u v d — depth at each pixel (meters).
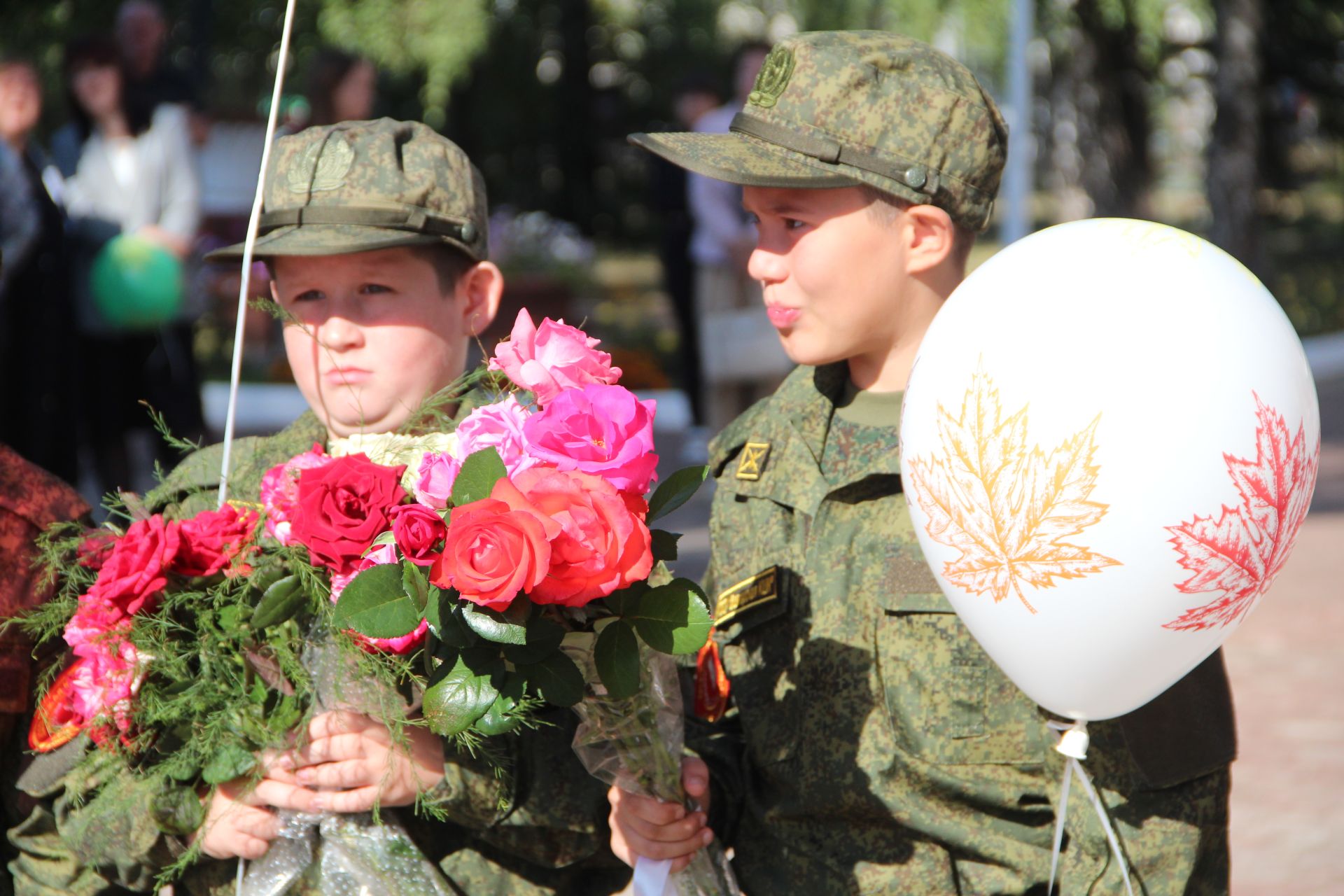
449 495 2.04
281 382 14.45
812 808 2.51
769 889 2.58
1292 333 2.09
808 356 2.57
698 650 2.07
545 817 2.41
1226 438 1.95
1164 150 31.31
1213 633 2.09
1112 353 1.97
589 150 25.52
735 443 2.76
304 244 2.49
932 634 2.44
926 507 2.17
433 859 2.48
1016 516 2.02
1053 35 20.19
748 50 9.59
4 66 6.59
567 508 1.93
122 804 2.30
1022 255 2.15
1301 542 8.84
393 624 2.01
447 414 2.66
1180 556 1.97
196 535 2.19
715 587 2.71
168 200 7.28
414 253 2.59
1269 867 4.41
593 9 24.92
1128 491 1.95
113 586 2.12
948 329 2.16
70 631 2.17
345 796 2.28
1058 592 2.03
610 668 2.07
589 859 2.59
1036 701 2.25
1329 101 24.88
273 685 2.25
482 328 2.75
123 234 7.10
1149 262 2.05
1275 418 1.98
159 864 2.38
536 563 1.86
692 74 10.27
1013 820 2.42
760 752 2.57
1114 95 21.64
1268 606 7.42
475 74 23.11
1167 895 2.30
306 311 2.60
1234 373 1.97
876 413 2.63
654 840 2.38
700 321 10.06
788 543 2.60
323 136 2.65
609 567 1.93
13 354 6.61
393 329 2.57
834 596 2.52
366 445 2.48
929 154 2.51
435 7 17.14
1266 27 22.73
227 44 17.25
